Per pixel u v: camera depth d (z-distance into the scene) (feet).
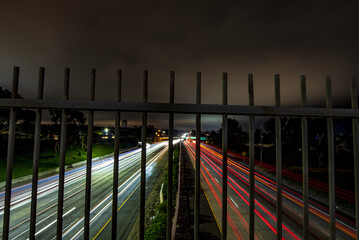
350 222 33.06
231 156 141.49
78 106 5.50
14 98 5.42
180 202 41.39
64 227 30.86
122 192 52.49
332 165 5.54
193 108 5.61
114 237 5.42
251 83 5.78
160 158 142.92
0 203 42.14
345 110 5.58
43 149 106.22
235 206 40.01
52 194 49.78
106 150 163.94
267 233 28.48
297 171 75.31
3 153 80.69
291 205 41.29
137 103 5.59
